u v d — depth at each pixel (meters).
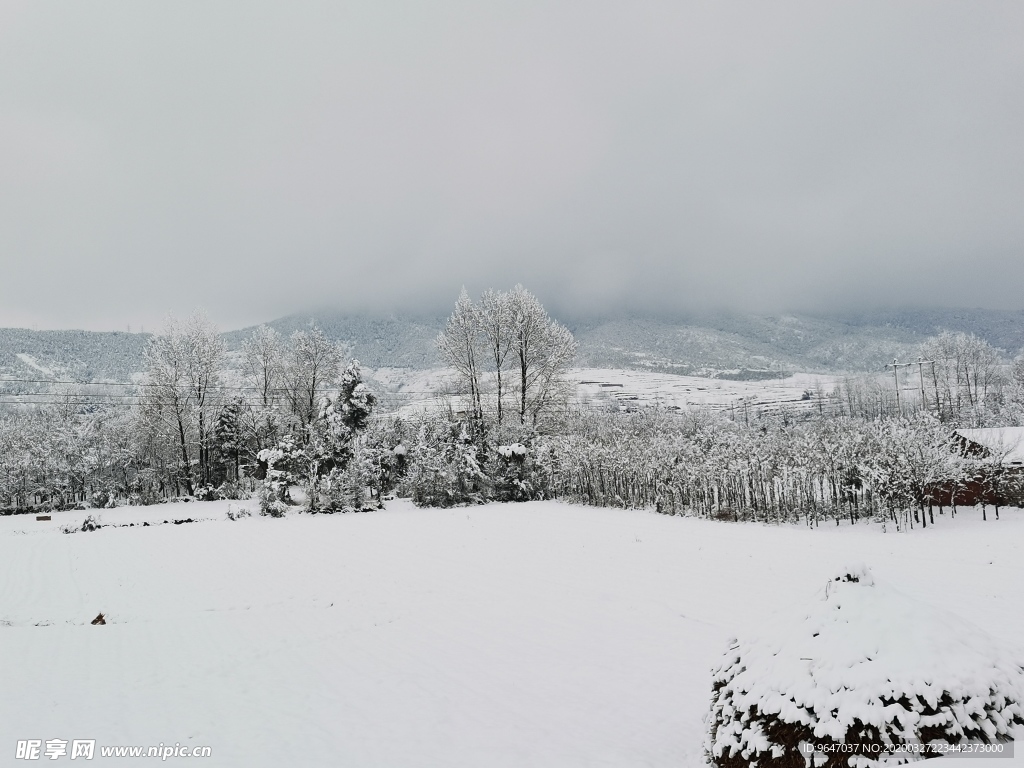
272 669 11.01
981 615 11.97
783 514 29.23
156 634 13.48
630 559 19.42
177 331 52.25
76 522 36.56
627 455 36.75
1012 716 5.04
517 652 11.52
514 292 48.81
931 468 25.44
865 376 115.12
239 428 54.56
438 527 28.94
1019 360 94.62
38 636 13.24
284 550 23.94
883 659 5.36
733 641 6.80
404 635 13.00
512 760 7.18
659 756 7.13
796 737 5.38
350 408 44.69
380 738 7.90
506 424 45.81
